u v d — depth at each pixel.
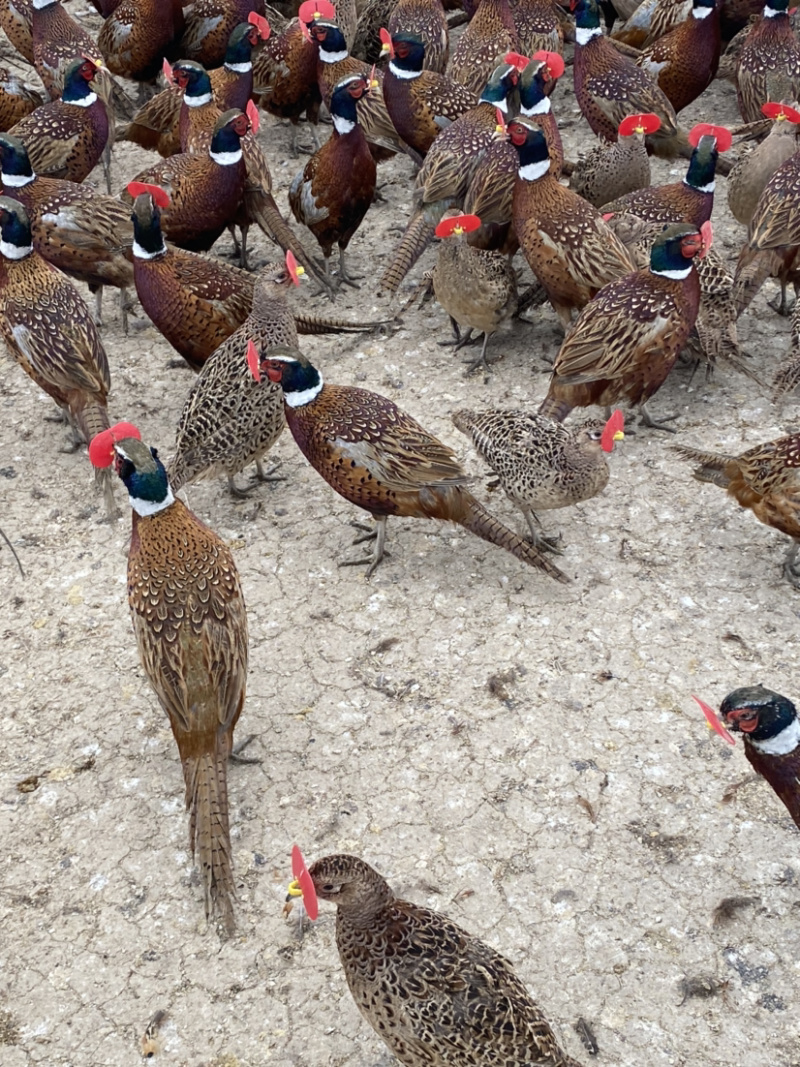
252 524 1.94
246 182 2.41
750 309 2.35
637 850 1.40
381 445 1.69
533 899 1.35
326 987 1.29
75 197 2.27
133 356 2.38
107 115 2.65
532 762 1.51
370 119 2.71
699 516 1.87
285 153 3.07
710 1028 1.22
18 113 2.82
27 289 1.96
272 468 2.07
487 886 1.37
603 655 1.65
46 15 2.86
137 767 1.55
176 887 1.40
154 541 1.43
